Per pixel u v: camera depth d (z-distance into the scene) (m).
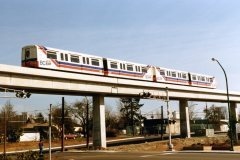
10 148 62.41
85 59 44.94
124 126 128.75
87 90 45.84
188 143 57.62
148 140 72.88
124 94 52.97
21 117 110.81
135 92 54.25
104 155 36.97
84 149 50.88
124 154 37.53
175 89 62.69
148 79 56.56
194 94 68.88
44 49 39.06
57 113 105.50
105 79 47.72
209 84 74.94
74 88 43.62
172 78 62.78
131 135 108.12
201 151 38.31
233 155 31.95
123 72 51.19
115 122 130.50
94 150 47.69
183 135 72.81
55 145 68.81
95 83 47.22
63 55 41.59
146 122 109.38
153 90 58.09
